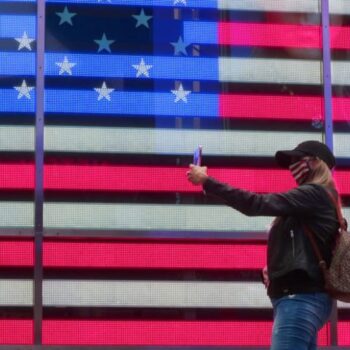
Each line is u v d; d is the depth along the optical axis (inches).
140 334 389.1
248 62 407.5
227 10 409.7
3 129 392.5
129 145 397.4
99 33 402.3
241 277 395.5
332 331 393.4
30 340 384.2
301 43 410.9
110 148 396.2
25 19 398.9
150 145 398.3
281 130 404.8
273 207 276.8
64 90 397.1
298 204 279.7
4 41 396.8
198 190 397.4
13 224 388.2
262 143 403.2
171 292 392.5
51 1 401.4
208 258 395.5
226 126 402.6
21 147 392.5
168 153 398.9
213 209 397.1
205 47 406.9
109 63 401.1
